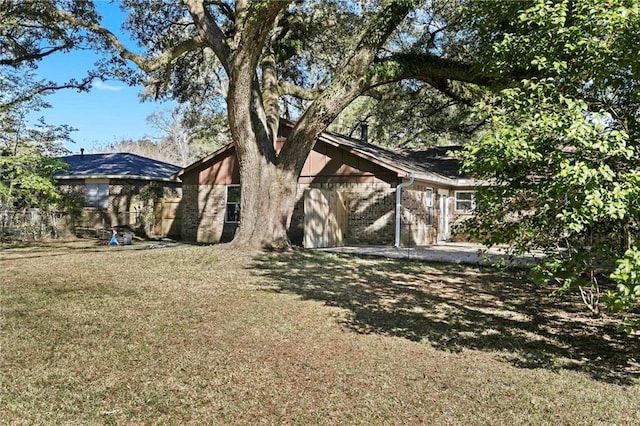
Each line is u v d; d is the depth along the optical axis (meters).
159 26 16.03
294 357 4.41
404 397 3.55
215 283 8.14
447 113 21.52
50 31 16.22
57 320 5.54
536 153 3.59
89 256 11.43
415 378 3.94
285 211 12.29
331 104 11.66
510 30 5.36
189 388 3.65
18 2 14.58
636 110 4.11
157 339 4.86
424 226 16.98
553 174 3.73
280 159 12.34
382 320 5.87
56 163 15.66
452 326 5.67
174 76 17.50
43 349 4.49
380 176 15.22
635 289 3.09
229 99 11.68
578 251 4.36
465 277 9.50
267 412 3.28
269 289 7.71
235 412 3.27
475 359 4.46
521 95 4.13
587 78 4.16
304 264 10.48
